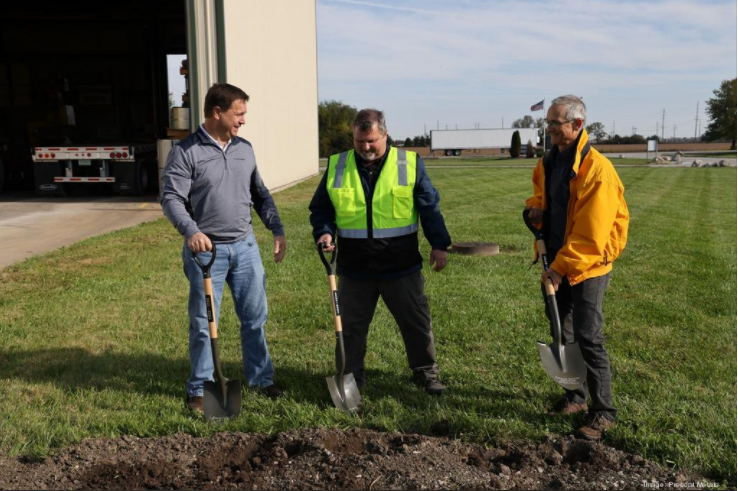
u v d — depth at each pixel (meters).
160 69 17.27
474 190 19.56
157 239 9.64
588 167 3.46
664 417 3.67
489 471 3.17
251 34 15.92
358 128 3.83
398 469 3.13
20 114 16.33
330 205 4.18
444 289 6.75
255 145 16.55
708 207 15.46
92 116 16.73
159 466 3.23
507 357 4.79
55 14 16.41
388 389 4.21
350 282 4.12
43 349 5.03
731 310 6.00
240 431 3.63
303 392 4.15
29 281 7.10
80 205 13.55
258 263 4.10
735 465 3.17
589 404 3.90
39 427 3.63
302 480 3.07
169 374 4.53
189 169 3.81
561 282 3.81
